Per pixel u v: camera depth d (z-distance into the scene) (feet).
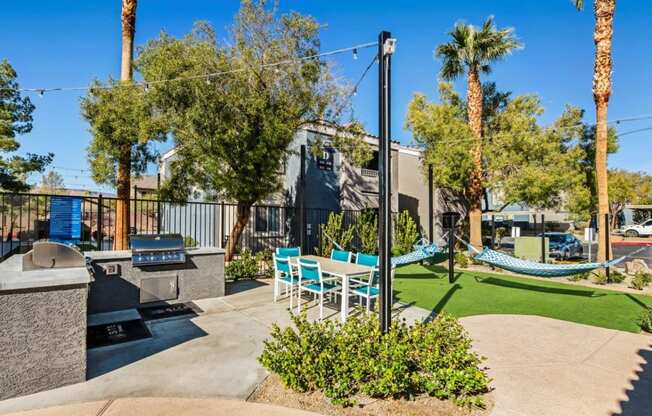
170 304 19.85
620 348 14.02
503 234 69.26
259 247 44.21
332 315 18.39
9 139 41.09
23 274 10.52
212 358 12.46
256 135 29.40
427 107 49.16
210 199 34.45
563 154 47.55
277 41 29.76
